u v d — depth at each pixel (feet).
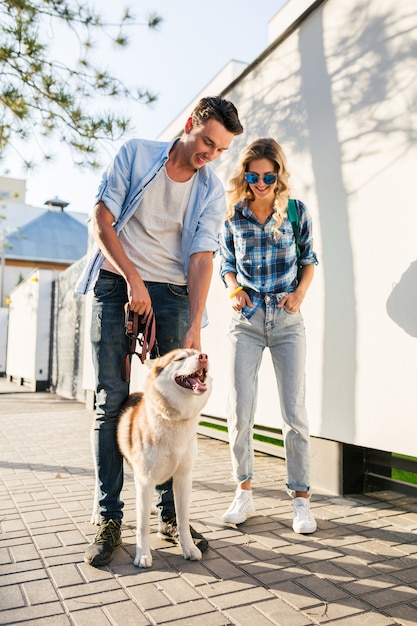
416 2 10.64
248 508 10.19
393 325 10.84
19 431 22.62
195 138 8.39
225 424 19.07
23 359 55.16
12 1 20.21
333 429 12.29
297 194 14.03
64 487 12.78
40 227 111.34
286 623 6.26
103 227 8.64
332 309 12.52
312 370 13.08
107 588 7.15
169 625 6.18
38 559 8.17
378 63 11.54
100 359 8.97
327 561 8.19
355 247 11.94
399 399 10.64
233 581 7.41
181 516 8.27
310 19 13.76
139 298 8.24
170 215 9.17
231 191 10.45
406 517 10.44
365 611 6.58
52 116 22.15
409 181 10.63
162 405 7.74
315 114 13.48
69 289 41.50
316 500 11.73
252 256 10.37
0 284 96.89
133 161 9.02
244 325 10.41
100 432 8.85
